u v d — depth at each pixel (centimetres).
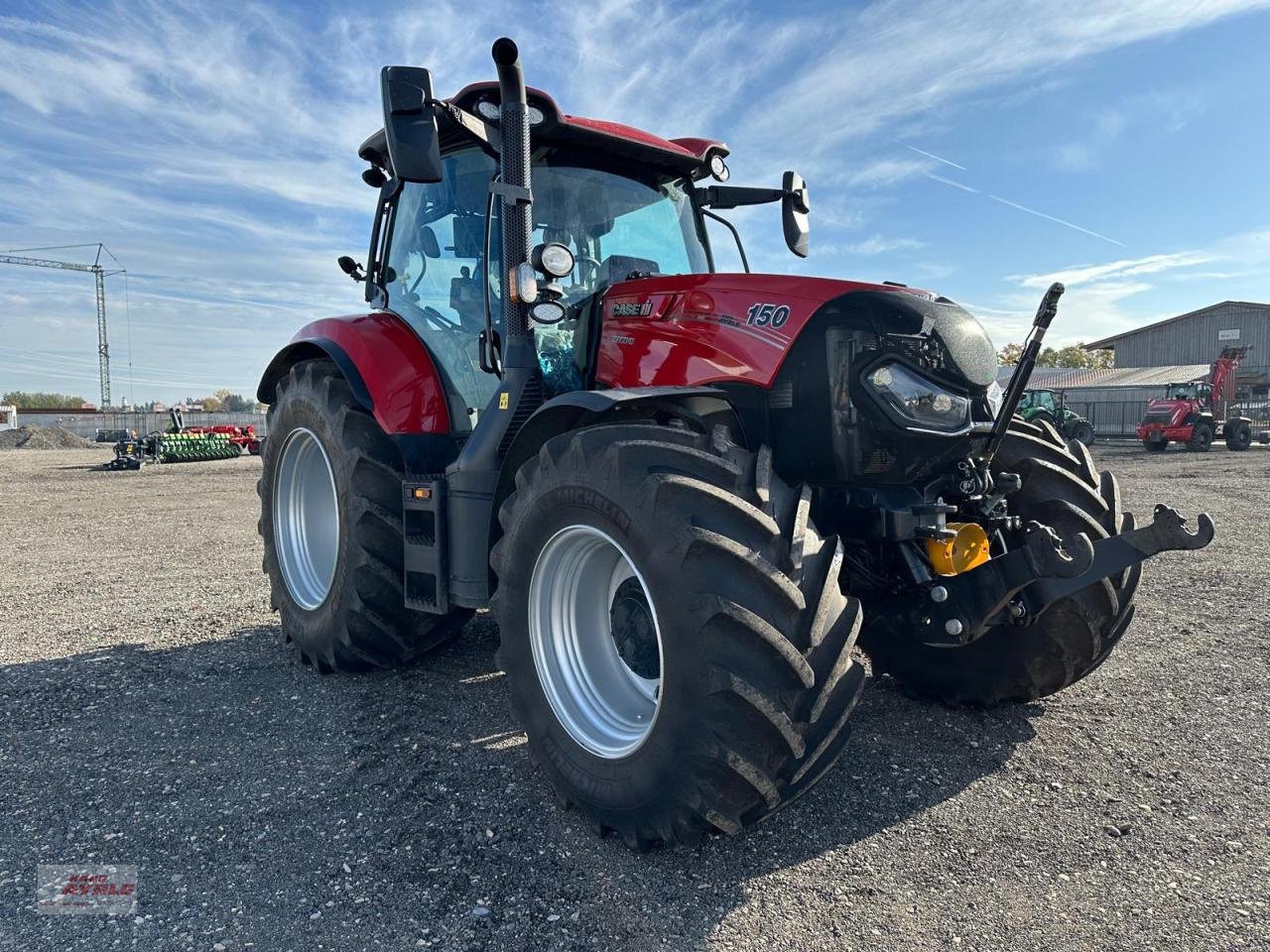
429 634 387
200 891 217
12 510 1148
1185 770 285
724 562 212
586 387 328
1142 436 2416
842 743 224
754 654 207
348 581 362
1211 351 4469
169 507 1178
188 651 435
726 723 205
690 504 220
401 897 213
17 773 288
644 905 210
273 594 433
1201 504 1048
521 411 312
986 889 217
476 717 337
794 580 216
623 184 381
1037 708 341
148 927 202
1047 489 307
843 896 213
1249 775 280
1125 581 301
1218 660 398
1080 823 250
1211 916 203
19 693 367
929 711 338
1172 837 242
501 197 328
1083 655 302
